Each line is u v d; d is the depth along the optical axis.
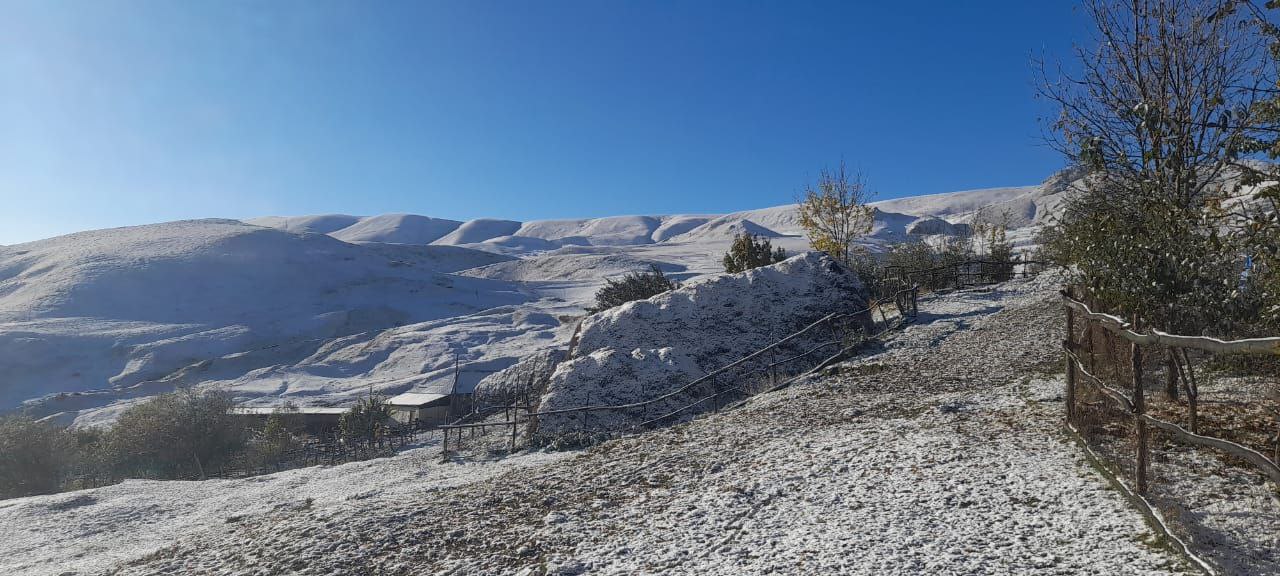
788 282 20.19
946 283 28.34
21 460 34.28
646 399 16.42
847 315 19.08
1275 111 5.34
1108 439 7.18
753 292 19.94
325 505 11.72
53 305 94.88
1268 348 3.55
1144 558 4.64
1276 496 5.28
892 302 23.44
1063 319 16.14
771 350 18.27
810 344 18.44
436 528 8.55
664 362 17.38
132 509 14.99
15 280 108.31
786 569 5.50
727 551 6.18
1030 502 6.06
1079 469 6.59
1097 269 7.12
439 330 75.50
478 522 8.58
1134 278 6.68
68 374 73.44
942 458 7.77
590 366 17.20
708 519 7.17
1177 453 6.50
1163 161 7.65
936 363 14.85
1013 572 4.80
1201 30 8.02
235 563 8.33
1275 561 4.34
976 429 8.84
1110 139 8.91
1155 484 5.78
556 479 10.52
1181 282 6.37
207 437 39.09
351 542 8.37
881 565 5.27
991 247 32.88
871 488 7.23
